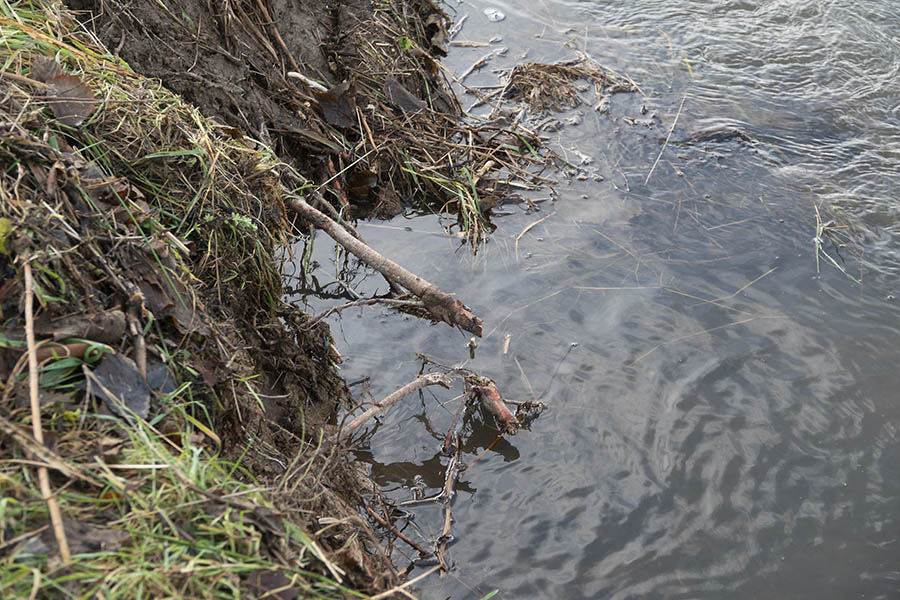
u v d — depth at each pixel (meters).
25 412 2.05
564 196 4.96
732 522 3.18
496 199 4.90
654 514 3.20
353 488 3.07
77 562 1.80
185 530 2.00
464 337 3.97
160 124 3.25
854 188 5.08
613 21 6.88
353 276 4.29
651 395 3.69
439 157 5.02
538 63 6.17
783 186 5.08
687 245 4.60
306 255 4.34
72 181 2.57
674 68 6.27
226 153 3.44
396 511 3.16
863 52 6.45
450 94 5.73
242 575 2.01
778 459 3.42
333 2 5.30
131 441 2.14
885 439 3.52
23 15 3.45
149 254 2.65
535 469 3.37
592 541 3.10
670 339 3.98
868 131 5.63
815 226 4.77
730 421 3.58
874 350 3.95
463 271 4.36
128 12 4.11
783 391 3.72
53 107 2.89
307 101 4.71
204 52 4.38
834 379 3.79
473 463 3.38
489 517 3.17
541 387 3.71
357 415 3.51
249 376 2.86
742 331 4.03
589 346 3.93
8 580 1.70
